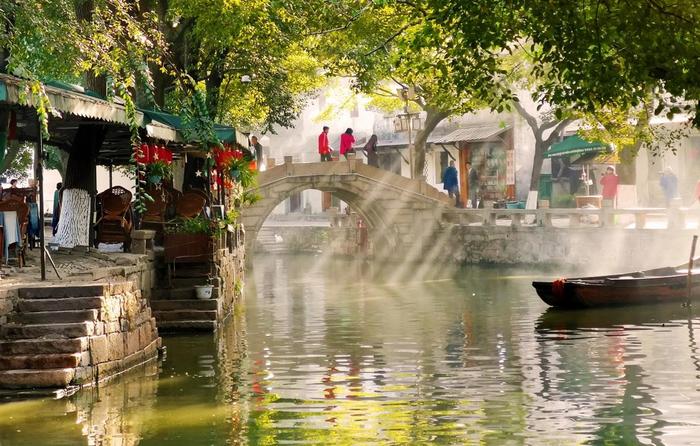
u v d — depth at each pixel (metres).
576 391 16.53
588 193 47.28
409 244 47.72
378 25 31.88
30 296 16.39
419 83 43.75
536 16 14.12
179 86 24.09
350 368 18.84
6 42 16.59
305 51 39.97
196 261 23.33
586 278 28.70
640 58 13.77
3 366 15.66
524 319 26.12
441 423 14.27
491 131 55.62
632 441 13.26
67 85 19.81
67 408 14.96
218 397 15.99
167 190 25.95
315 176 46.72
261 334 23.53
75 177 23.08
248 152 32.75
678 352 20.42
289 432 13.77
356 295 33.47
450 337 23.06
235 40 31.34
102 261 20.95
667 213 38.00
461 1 14.66
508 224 47.41
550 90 14.92
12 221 19.30
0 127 18.17
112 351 17.14
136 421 14.29
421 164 48.12
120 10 20.50
